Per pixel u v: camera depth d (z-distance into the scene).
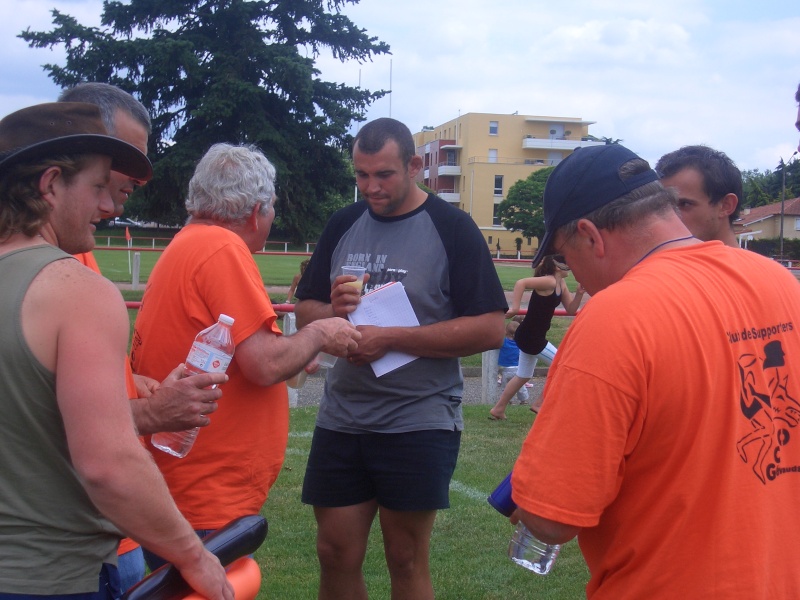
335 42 33.47
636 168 1.93
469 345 3.32
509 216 67.62
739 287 1.83
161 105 31.59
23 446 1.72
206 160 2.98
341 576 3.52
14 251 1.75
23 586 1.72
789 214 62.50
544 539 1.77
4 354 1.68
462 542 4.81
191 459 2.77
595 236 1.94
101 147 1.87
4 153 1.76
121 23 31.56
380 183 3.36
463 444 7.08
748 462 1.73
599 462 1.71
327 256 3.74
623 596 1.78
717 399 1.72
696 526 1.71
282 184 31.12
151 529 1.75
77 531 1.80
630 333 1.71
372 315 3.34
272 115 32.31
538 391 10.08
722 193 3.02
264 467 2.89
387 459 3.33
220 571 1.92
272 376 2.73
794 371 1.83
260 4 32.16
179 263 2.80
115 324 1.76
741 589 1.68
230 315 2.71
